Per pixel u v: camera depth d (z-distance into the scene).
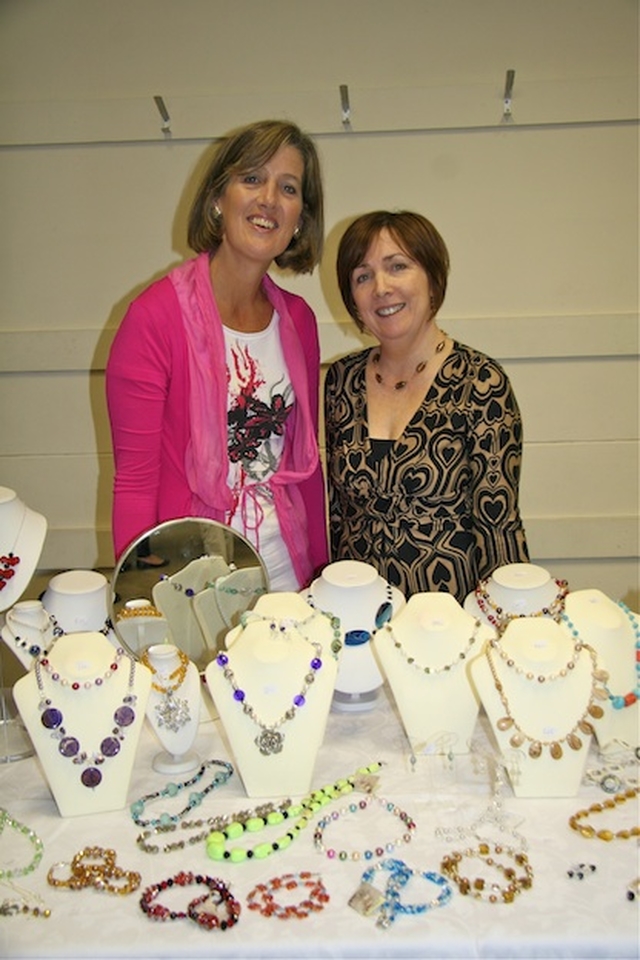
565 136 2.95
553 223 3.02
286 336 1.94
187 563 1.64
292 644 1.45
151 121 2.95
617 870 1.22
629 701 1.47
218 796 1.42
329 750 1.53
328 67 2.94
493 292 3.08
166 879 1.23
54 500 3.24
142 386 1.78
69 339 3.10
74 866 1.25
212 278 1.88
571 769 1.37
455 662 1.48
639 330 3.05
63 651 1.42
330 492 2.02
